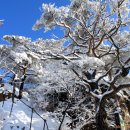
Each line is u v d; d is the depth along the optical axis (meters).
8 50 15.94
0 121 17.89
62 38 18.61
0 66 18.41
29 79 24.20
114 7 15.90
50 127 18.56
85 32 17.58
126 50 17.23
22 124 18.08
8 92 21.72
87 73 16.36
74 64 11.79
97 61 11.49
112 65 16.45
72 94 19.08
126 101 19.70
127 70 13.82
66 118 19.31
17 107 20.28
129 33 17.53
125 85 14.16
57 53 17.70
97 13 16.09
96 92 15.58
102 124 14.72
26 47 16.30
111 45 16.70
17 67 19.72
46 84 20.00
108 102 19.30
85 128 18.12
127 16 16.73
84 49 18.89
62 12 13.67
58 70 18.33
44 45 19.30
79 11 15.72
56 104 21.14
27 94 23.14
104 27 16.95
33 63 14.88
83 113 19.27
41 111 20.88
